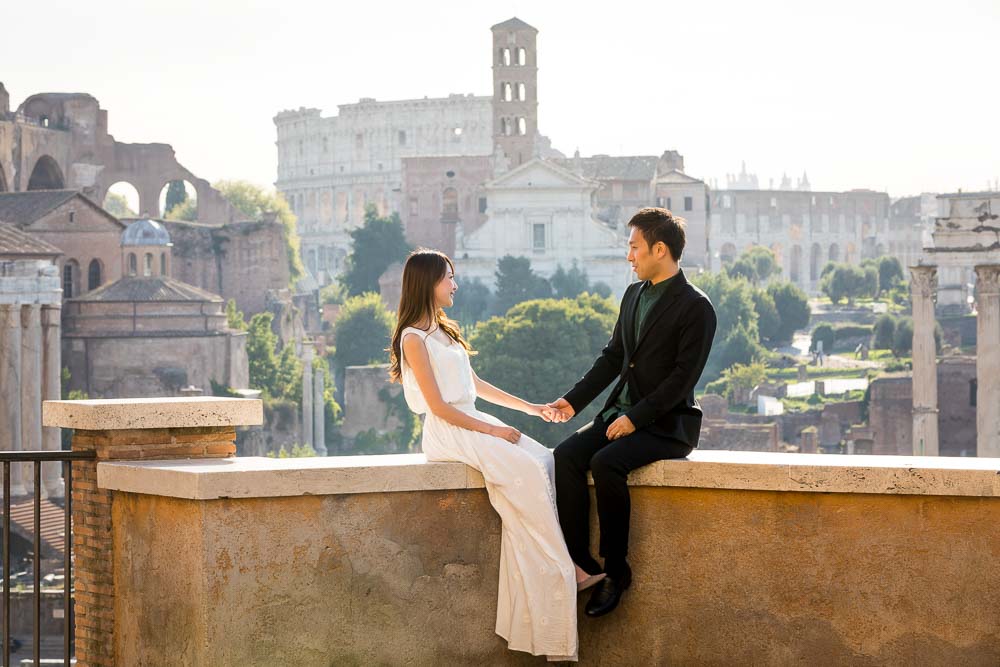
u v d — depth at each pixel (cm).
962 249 7262
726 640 926
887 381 12325
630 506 936
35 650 940
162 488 900
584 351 11181
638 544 943
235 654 888
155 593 923
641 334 940
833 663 903
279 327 16550
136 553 938
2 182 18162
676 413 944
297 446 11981
